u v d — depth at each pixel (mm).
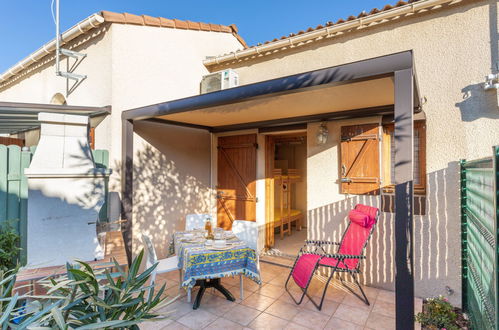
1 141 6887
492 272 2191
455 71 3939
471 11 3852
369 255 4531
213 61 6359
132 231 5066
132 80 5180
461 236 3797
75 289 1651
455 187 3900
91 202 3139
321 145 5074
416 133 4262
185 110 4129
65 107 4480
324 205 5020
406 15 4301
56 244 2916
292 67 5484
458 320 3551
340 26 4715
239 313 3650
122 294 1757
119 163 4938
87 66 5441
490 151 3705
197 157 6441
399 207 2611
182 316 3562
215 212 6793
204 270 3537
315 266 3895
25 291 2900
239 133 6383
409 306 2574
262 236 6227
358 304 3910
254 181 6125
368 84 3229
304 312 3688
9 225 3533
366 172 4578
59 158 3021
